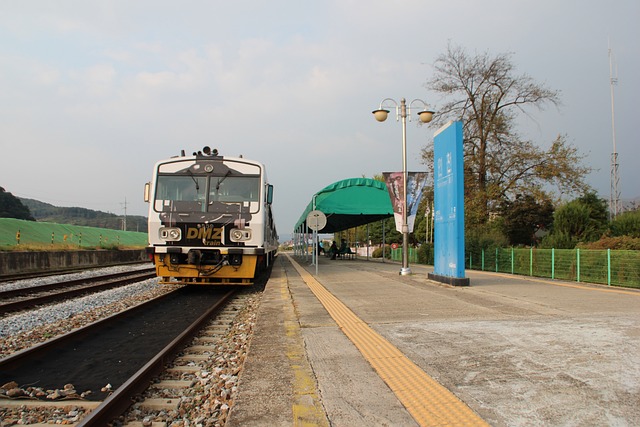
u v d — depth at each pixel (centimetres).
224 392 528
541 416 357
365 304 981
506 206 3161
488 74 3125
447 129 1368
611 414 358
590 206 2217
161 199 1425
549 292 1139
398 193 1820
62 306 1215
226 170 1459
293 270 2275
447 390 420
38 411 493
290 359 544
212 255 1414
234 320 1038
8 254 2178
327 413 376
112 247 3759
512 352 543
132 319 1054
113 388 579
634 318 743
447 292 1171
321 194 2566
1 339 847
